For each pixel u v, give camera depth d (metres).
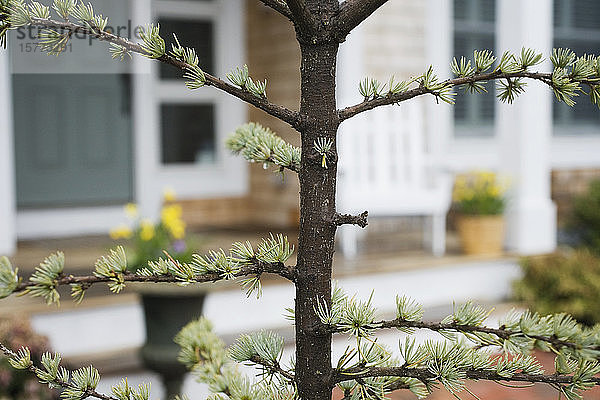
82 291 1.60
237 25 10.31
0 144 7.90
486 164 10.62
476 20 10.54
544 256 8.10
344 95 8.98
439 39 9.90
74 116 9.55
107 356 5.89
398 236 9.38
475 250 8.08
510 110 8.45
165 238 5.50
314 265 1.76
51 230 9.31
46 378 1.78
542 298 7.71
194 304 5.15
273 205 10.19
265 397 1.82
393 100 1.80
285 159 2.05
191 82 1.70
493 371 1.68
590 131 11.77
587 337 1.57
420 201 8.04
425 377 1.69
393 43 9.44
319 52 1.75
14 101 9.27
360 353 1.76
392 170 8.73
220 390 1.86
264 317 6.77
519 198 8.34
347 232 7.97
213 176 10.38
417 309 1.71
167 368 5.14
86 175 9.63
